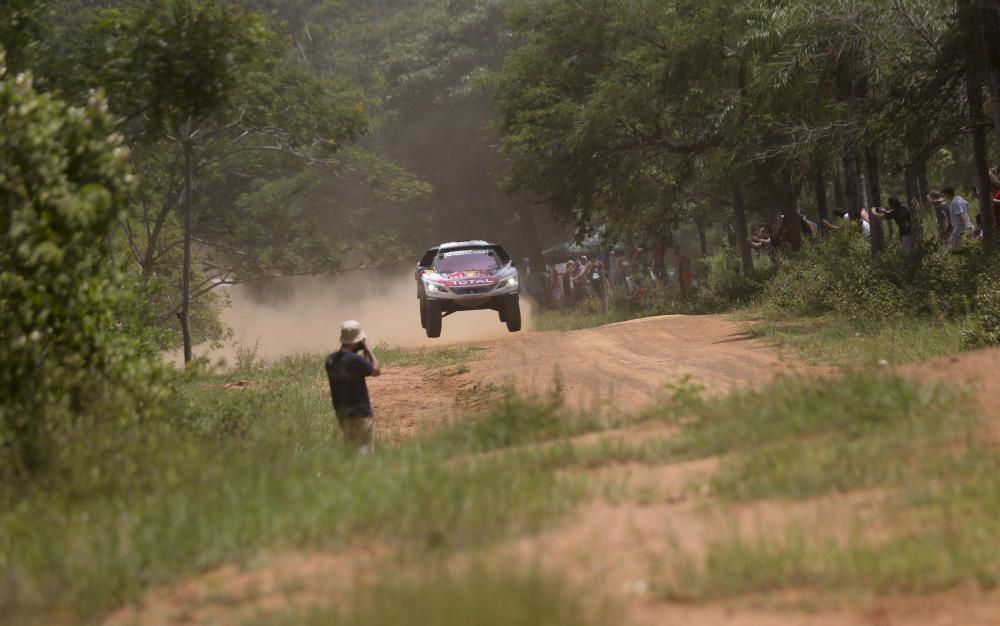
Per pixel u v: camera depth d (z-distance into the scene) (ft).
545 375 158.61
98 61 123.24
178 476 75.77
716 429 75.97
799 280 236.22
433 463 73.00
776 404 80.53
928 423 68.85
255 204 362.94
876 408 73.97
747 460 65.16
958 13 181.98
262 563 55.16
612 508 58.90
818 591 43.34
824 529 50.72
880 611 40.81
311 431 122.21
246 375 212.43
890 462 61.00
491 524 56.49
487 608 41.04
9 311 90.22
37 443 79.77
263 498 66.28
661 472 67.26
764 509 55.62
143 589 53.31
